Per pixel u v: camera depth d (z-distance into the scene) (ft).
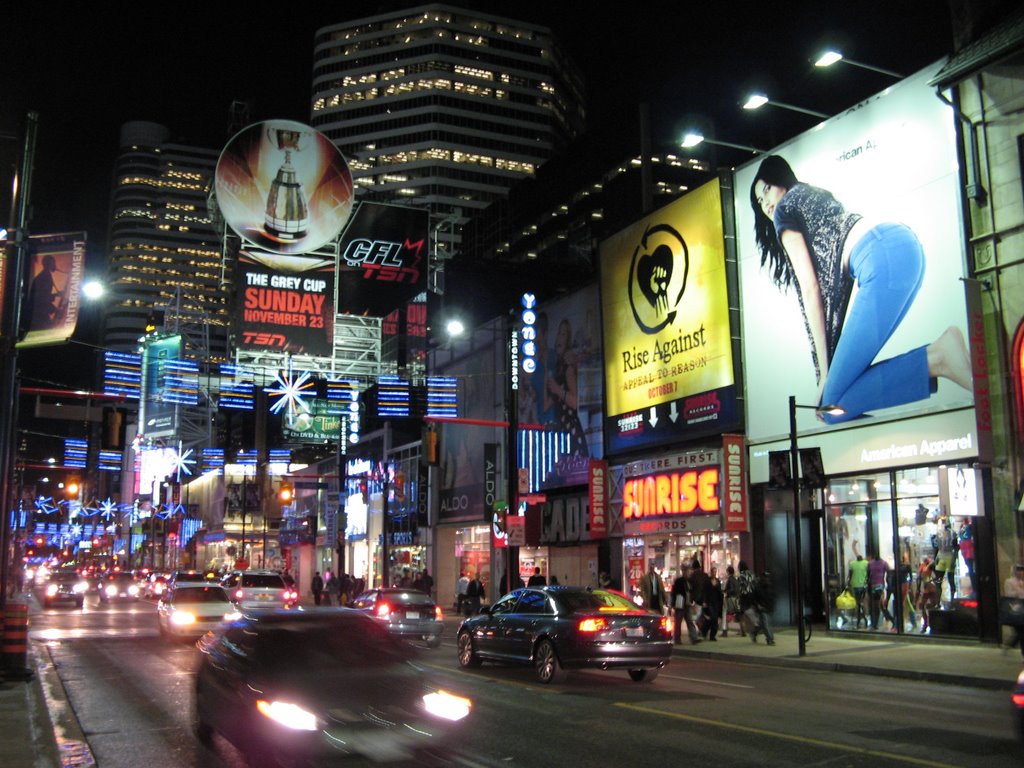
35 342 54.80
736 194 95.40
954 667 56.49
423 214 200.03
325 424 232.73
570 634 51.29
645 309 107.34
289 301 184.44
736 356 93.09
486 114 556.10
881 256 77.87
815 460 72.84
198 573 102.42
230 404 175.32
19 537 295.48
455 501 150.41
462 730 25.45
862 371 78.95
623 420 110.22
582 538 117.08
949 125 73.41
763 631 75.41
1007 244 68.74
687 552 98.94
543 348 130.52
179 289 317.83
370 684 26.09
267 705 25.41
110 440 84.99
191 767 31.24
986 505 67.77
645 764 30.42
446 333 176.65
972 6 74.33
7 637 53.72
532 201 383.86
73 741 36.06
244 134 181.47
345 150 556.51
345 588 137.49
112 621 119.65
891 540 76.59
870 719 39.50
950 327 71.72
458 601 120.98
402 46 561.02
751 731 36.47
